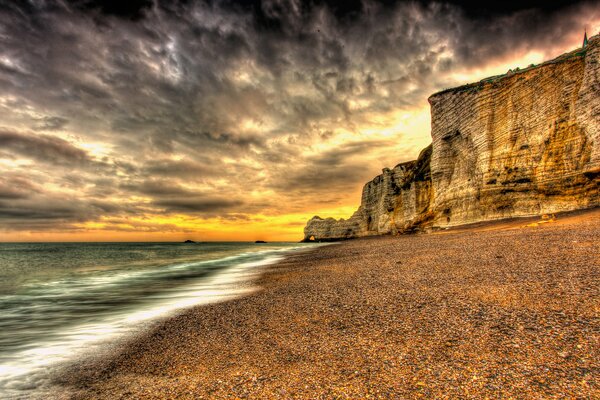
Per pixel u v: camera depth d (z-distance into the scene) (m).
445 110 53.03
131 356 7.67
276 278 20.12
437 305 9.17
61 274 29.47
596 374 4.85
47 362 7.50
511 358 5.62
